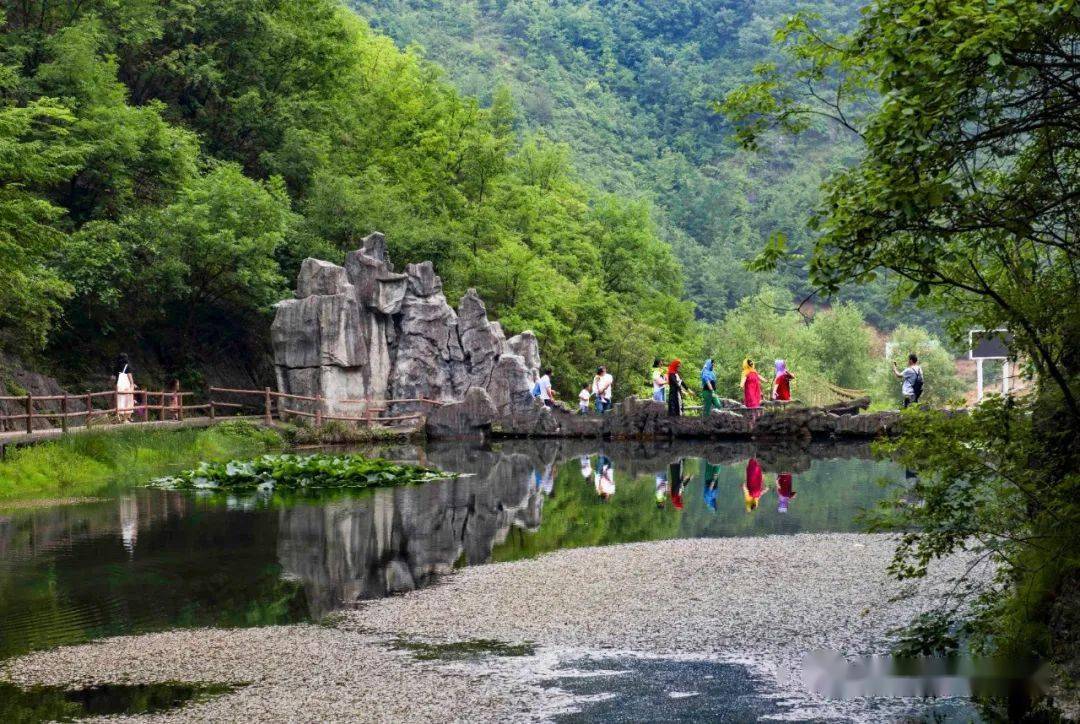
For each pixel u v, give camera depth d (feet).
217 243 126.31
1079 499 27.96
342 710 26.55
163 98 170.30
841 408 136.05
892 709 26.63
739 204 586.86
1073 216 28.09
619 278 257.34
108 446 88.22
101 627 34.88
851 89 28.45
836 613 36.14
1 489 71.41
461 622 35.37
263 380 156.04
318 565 45.75
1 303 94.63
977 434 29.01
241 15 168.66
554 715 26.21
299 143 170.60
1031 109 26.09
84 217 131.75
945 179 24.67
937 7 24.77
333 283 127.54
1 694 27.94
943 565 43.73
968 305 32.30
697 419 130.11
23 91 125.08
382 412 131.64
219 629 34.53
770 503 66.13
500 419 134.31
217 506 65.62
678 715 26.27
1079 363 29.43
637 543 51.13
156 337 139.74
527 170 254.68
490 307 192.44
